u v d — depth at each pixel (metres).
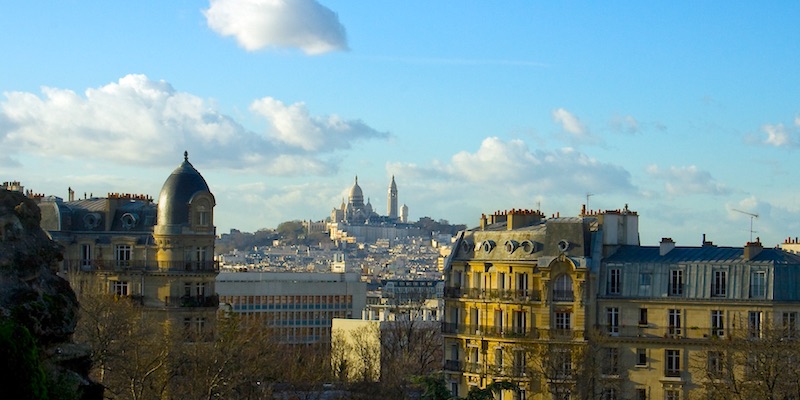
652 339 197.88
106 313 190.75
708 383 181.50
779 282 194.12
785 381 173.62
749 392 174.62
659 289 199.50
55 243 101.62
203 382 187.00
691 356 195.50
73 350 99.94
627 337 199.38
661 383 196.75
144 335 189.38
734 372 188.00
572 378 195.88
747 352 180.12
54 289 99.00
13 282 94.31
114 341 188.62
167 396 188.38
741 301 193.88
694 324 196.62
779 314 192.75
